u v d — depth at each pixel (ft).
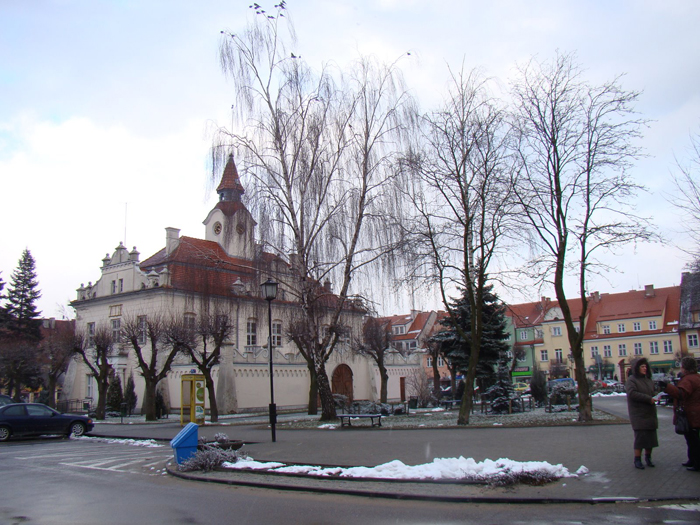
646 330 245.86
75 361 160.66
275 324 165.89
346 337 120.37
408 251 72.33
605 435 50.29
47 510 28.50
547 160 69.31
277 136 74.95
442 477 31.89
